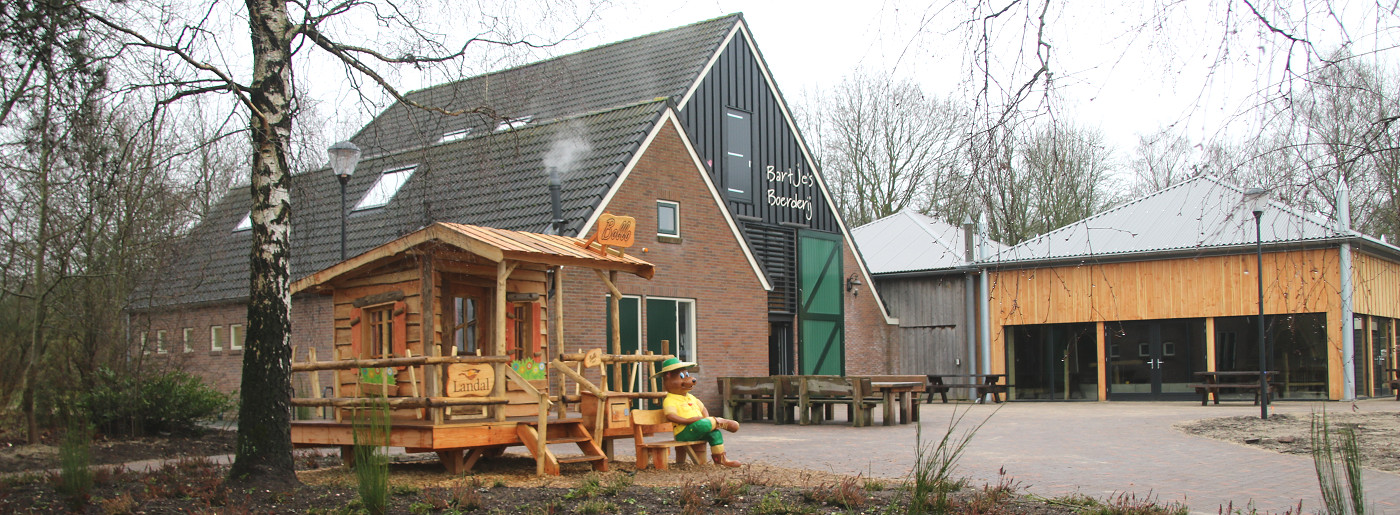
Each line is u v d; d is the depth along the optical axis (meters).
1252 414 19.72
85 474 8.98
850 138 31.66
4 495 9.16
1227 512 8.77
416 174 11.71
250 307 9.72
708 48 23.58
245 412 9.62
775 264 24.48
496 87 11.25
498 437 11.12
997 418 20.34
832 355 25.92
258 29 9.90
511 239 11.72
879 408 24.31
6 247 13.28
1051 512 8.36
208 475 10.12
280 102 9.87
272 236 9.72
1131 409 22.97
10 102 8.49
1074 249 27.42
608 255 12.41
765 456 13.46
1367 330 25.48
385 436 8.77
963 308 29.39
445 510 8.49
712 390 21.17
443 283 11.88
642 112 20.72
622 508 8.66
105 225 14.45
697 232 21.22
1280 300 24.72
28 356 15.40
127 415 16.23
